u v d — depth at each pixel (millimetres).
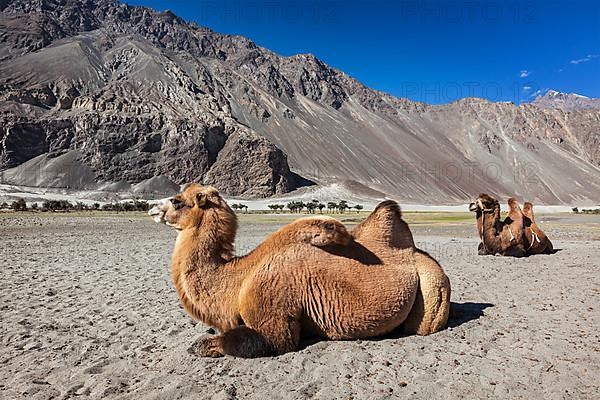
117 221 45750
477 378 5559
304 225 6832
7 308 9406
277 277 6438
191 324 8172
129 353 6660
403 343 6781
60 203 93500
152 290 11305
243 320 6547
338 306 6594
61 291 11164
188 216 6793
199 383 5445
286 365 5988
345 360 6113
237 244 23531
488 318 8250
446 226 42062
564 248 21578
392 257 7066
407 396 5105
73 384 5520
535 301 9766
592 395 5102
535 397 5066
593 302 9602
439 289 7195
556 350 6496
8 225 36188
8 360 6391
